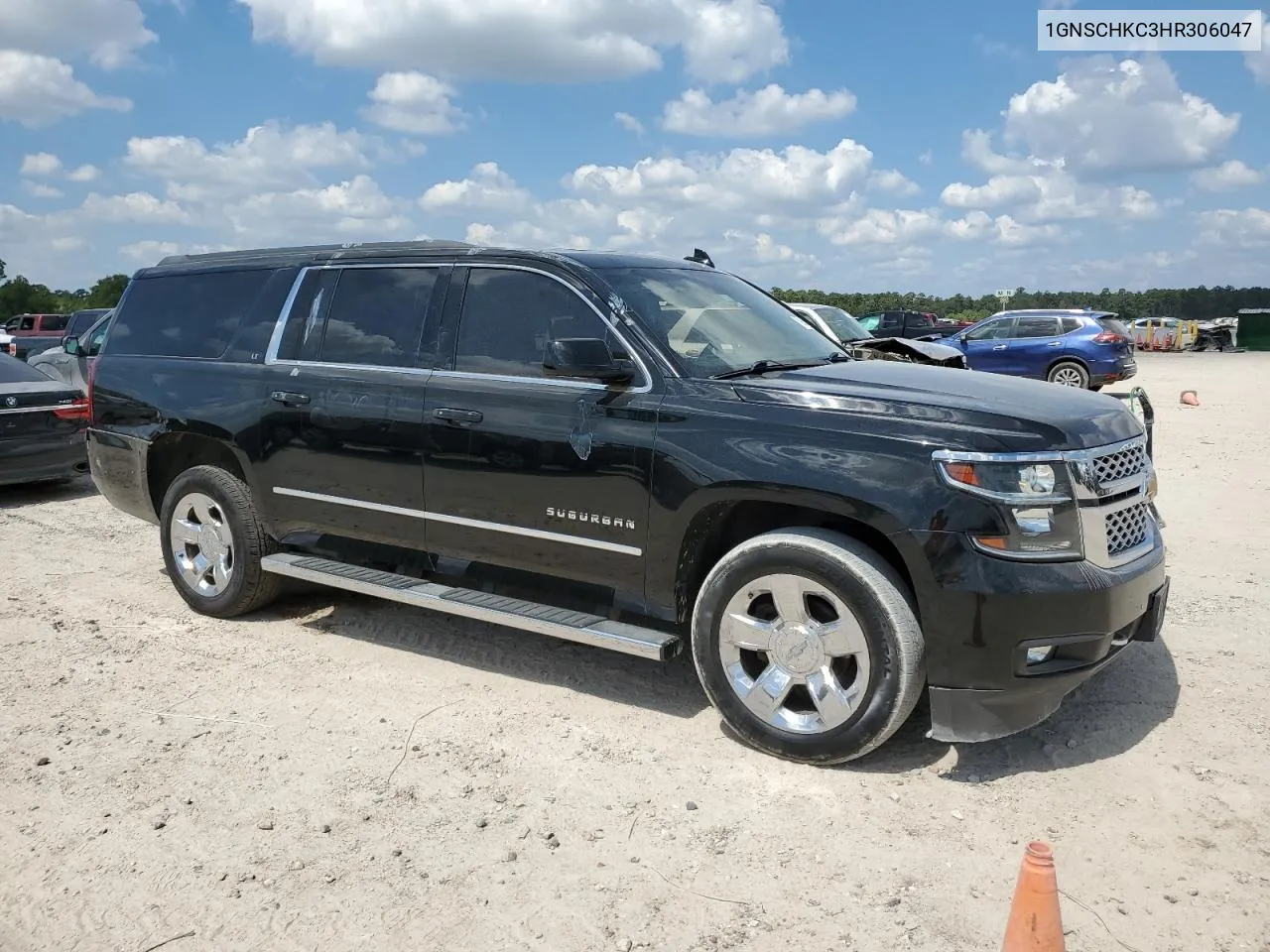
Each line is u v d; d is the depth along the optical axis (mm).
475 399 4492
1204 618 5375
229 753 3947
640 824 3379
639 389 4117
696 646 3975
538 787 3646
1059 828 3309
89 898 2990
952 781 3635
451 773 3770
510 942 2770
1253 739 3918
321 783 3689
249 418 5289
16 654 5078
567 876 3082
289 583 5695
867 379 4078
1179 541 7078
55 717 4301
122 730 4168
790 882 3033
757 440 3777
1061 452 3480
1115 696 4340
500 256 4664
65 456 9586
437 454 4594
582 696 4492
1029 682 3473
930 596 3465
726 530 4172
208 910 2928
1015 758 3807
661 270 4777
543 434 4273
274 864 3164
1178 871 3053
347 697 4508
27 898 2996
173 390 5637
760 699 3818
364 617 5648
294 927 2846
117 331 6117
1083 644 3492
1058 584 3404
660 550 4012
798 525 3990
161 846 3271
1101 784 3588
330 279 5227
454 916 2889
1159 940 2729
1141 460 3930
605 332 4273
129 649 5168
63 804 3545
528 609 4379
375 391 4824
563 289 4441
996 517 3412
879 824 3352
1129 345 19234
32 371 9875
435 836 3320
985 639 3416
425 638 5289
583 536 4211
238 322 5543
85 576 6598
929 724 4125
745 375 4137
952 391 3861
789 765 3795
